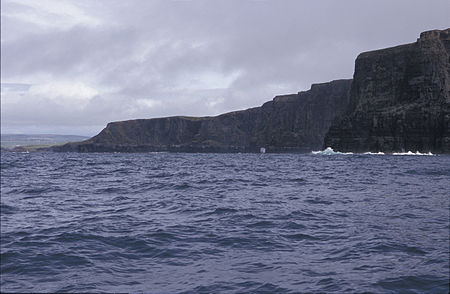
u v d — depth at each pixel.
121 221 15.19
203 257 10.09
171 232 12.97
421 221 14.48
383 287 7.67
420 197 21.86
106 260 9.95
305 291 7.55
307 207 18.38
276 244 11.30
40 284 8.27
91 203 20.97
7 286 8.19
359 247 10.73
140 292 7.71
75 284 8.22
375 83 193.12
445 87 168.75
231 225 14.12
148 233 12.84
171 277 8.56
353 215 15.98
